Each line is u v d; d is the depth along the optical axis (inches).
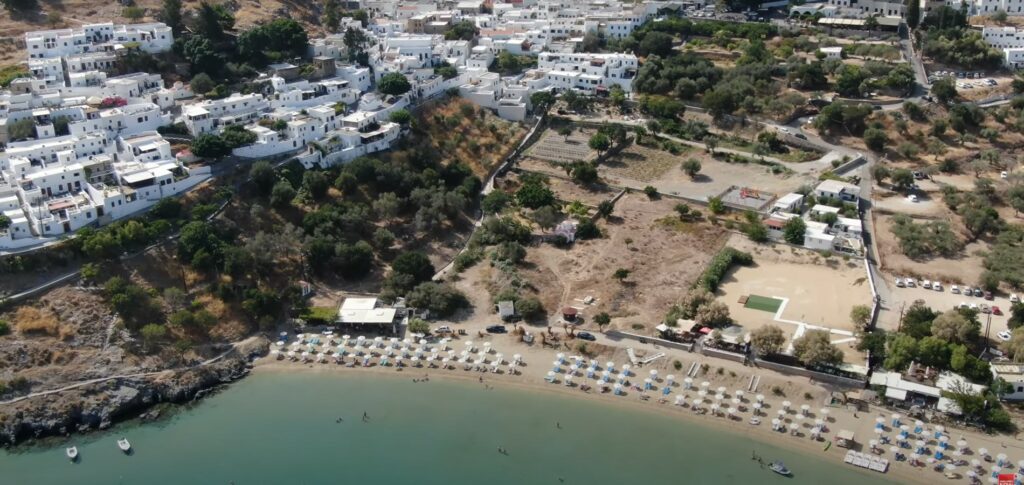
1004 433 7824.8
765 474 7485.2
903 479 7362.2
